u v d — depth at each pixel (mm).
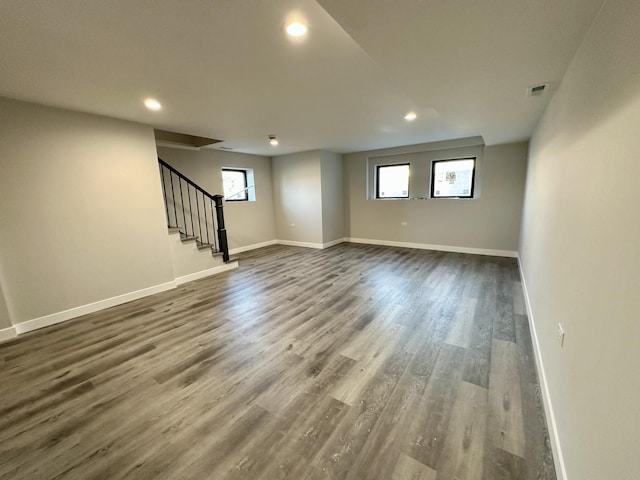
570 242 1472
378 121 3709
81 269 3168
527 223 3699
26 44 1671
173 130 4008
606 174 1020
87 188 3166
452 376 1982
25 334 2764
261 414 1686
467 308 3084
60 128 2941
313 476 1305
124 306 3414
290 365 2156
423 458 1378
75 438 1556
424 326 2711
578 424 1107
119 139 3389
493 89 2191
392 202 6418
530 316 2688
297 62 2000
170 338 2613
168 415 1699
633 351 726
